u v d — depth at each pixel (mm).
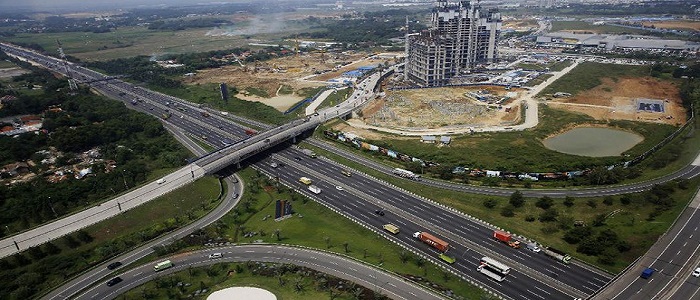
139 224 177750
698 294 118250
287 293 133250
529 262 145625
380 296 127438
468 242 158875
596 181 197000
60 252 158750
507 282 135750
